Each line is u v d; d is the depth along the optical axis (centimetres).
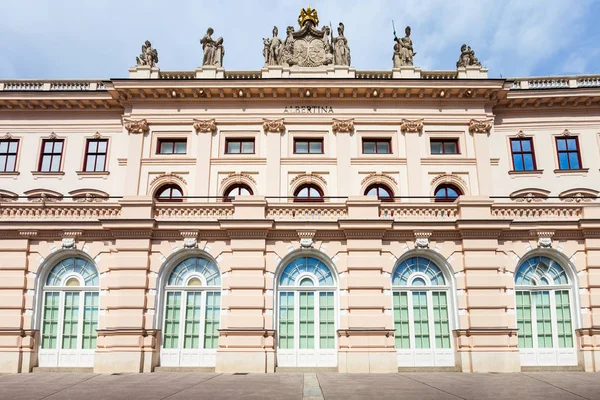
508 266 2336
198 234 2344
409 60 3092
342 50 3109
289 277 2352
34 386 1773
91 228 2366
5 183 2945
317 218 2384
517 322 2323
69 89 3052
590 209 2388
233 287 2264
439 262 2370
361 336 2219
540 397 1495
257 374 2078
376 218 2325
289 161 2877
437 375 2048
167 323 2319
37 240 2383
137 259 2309
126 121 2927
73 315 2352
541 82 3064
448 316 2330
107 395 1554
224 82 2866
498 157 2941
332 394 1539
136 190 2830
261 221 2303
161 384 1777
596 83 3050
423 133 2925
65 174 2953
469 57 3092
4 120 3034
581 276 2327
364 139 2941
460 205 2384
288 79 2853
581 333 2269
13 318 2278
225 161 2878
